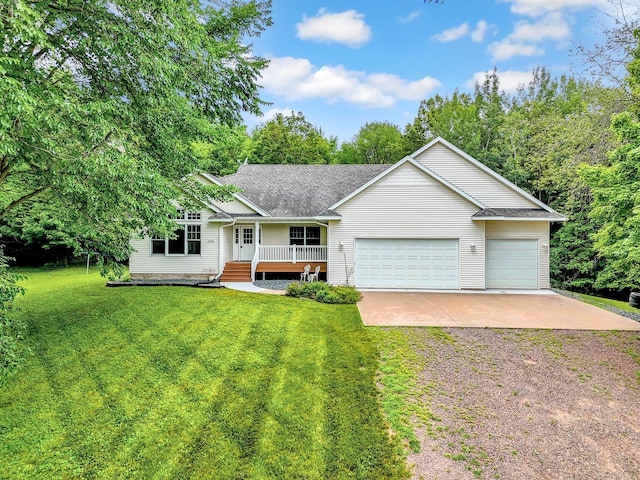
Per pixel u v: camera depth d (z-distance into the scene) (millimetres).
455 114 34750
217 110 8664
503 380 6168
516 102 37344
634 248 7996
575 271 19203
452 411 5199
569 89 32844
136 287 13805
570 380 6188
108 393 5746
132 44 5996
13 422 4957
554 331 8734
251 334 8352
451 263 14633
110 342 7910
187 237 16531
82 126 5699
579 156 15156
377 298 12727
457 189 14398
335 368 6566
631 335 8438
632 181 8445
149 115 7484
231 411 5195
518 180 22859
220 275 16047
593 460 4199
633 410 5277
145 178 6523
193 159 9742
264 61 12234
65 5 5504
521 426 4855
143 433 4719
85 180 6125
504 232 15047
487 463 4121
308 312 10289
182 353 7289
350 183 19062
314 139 40250
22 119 4883
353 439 4543
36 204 9570
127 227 9195
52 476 3975
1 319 5414
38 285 16328
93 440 4578
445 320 9641
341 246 14914
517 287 15039
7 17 4383
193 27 7344
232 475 3957
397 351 7367
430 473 3953
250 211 16797
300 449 4367
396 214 14758
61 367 6688
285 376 6266
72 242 9539
